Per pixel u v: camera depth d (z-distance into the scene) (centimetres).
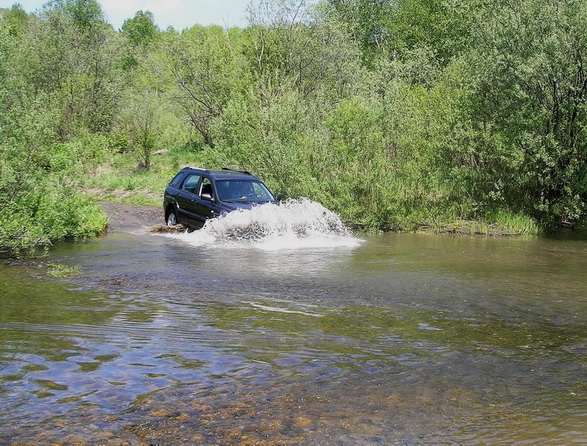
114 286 837
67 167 1253
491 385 493
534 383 500
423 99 2039
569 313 751
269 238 1328
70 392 453
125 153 3516
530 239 1521
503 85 1681
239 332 618
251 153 1853
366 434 396
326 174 1756
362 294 823
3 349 546
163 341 580
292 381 486
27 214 1155
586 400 466
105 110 3741
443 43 4278
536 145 1614
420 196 1747
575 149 1672
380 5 5388
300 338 604
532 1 1648
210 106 3309
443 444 386
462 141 1741
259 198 1437
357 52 3331
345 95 3022
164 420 409
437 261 1127
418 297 816
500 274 1006
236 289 830
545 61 1570
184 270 964
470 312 741
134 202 2220
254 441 381
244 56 3219
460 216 1733
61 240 1304
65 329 614
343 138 1775
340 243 1336
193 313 691
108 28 4128
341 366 525
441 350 581
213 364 520
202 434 390
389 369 521
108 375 488
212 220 1350
